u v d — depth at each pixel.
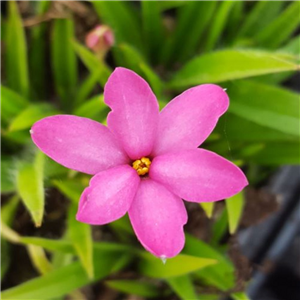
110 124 0.06
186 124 0.06
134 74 0.06
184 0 0.09
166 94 0.09
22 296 0.08
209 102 0.06
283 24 0.09
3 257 0.09
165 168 0.06
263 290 0.12
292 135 0.09
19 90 0.09
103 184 0.06
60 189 0.09
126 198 0.06
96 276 0.08
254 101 0.08
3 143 0.09
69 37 0.09
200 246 0.08
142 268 0.09
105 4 0.09
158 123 0.06
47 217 0.09
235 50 0.08
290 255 0.12
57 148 0.06
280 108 0.08
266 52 0.08
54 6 0.09
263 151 0.09
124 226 0.09
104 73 0.09
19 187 0.08
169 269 0.08
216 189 0.06
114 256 0.09
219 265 0.08
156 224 0.06
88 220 0.05
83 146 0.06
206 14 0.09
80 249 0.08
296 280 0.12
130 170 0.06
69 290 0.08
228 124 0.09
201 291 0.09
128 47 0.09
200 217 0.09
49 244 0.08
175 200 0.06
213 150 0.09
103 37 0.08
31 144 0.09
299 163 0.09
